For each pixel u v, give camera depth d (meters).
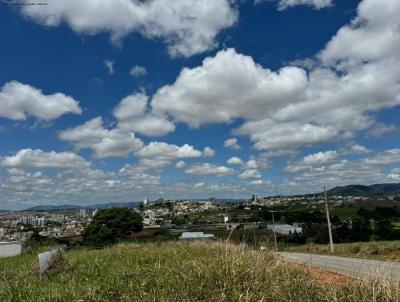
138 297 6.80
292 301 6.18
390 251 27.97
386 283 6.29
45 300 7.15
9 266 13.76
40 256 11.17
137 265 10.30
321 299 6.29
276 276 7.48
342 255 28.61
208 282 7.14
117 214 49.25
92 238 47.66
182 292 6.67
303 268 8.60
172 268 8.77
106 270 10.37
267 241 10.84
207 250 12.12
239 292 6.43
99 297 7.12
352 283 6.86
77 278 9.38
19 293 7.90
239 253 8.80
